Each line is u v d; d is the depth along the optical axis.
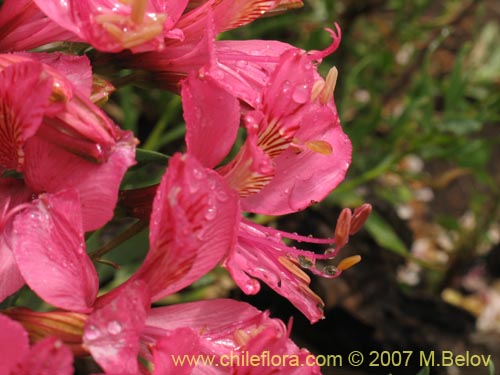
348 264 0.26
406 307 0.48
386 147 0.51
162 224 0.22
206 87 0.23
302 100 0.25
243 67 0.26
